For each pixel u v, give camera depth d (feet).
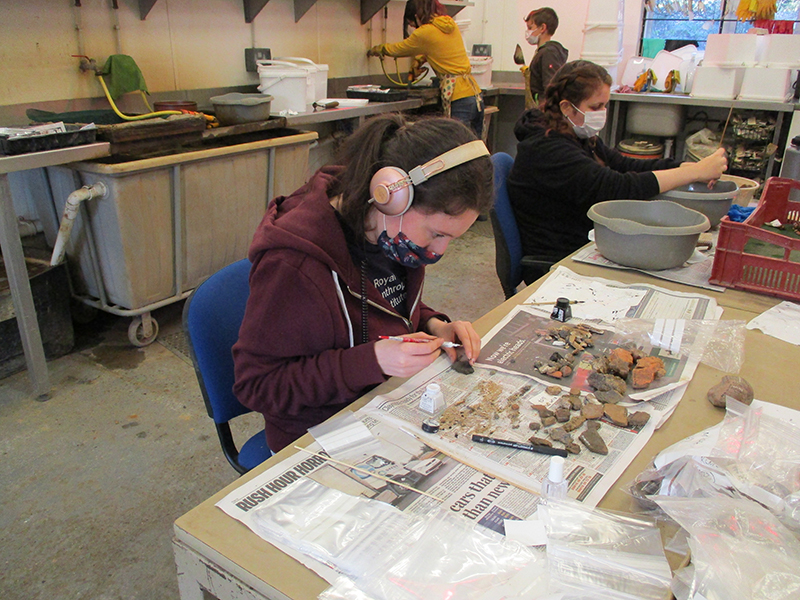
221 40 9.70
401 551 2.09
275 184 8.90
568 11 14.57
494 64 16.01
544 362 3.46
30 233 8.13
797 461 2.40
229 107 8.37
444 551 2.09
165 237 7.62
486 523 2.24
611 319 4.04
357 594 1.94
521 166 6.59
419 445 2.72
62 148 6.21
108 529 5.17
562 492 2.35
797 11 12.55
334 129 12.08
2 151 5.81
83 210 7.18
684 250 4.75
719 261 4.55
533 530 2.19
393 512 2.28
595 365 3.41
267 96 8.73
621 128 13.97
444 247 3.07
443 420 2.91
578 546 2.07
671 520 2.28
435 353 3.08
